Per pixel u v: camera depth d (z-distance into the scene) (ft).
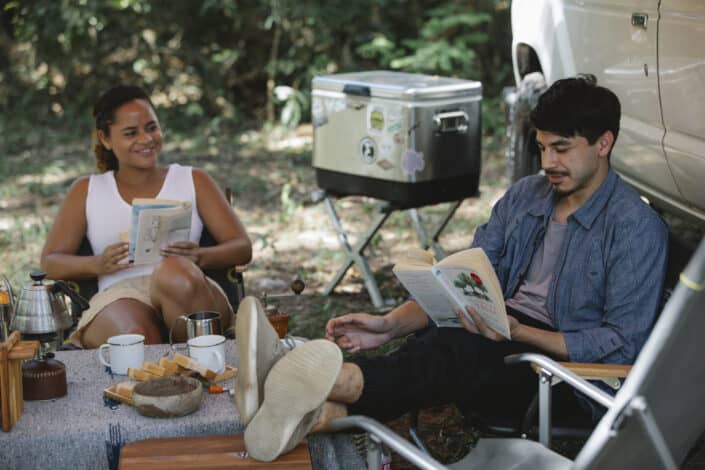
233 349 12.17
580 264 11.52
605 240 11.39
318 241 24.40
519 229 12.27
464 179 18.58
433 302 11.33
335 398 10.11
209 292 13.10
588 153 11.26
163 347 12.21
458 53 35.73
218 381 10.97
